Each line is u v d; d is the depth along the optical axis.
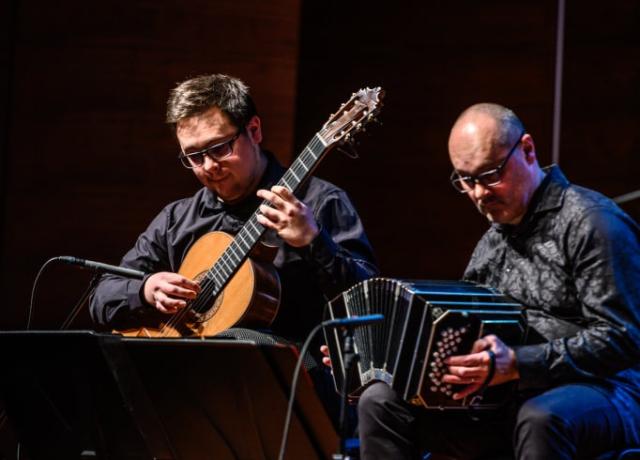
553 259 4.34
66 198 9.01
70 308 8.88
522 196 4.40
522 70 8.79
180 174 9.07
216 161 5.29
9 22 9.02
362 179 9.22
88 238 8.98
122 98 9.07
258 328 5.09
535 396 4.12
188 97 5.33
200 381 3.89
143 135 9.06
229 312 5.07
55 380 4.09
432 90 9.10
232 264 5.12
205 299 5.21
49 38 9.05
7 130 9.01
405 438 4.25
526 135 4.44
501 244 4.61
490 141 4.32
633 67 8.32
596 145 8.38
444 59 9.07
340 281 4.70
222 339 3.75
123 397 3.75
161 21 9.12
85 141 9.05
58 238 8.98
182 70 9.12
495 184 4.34
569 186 4.43
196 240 5.70
